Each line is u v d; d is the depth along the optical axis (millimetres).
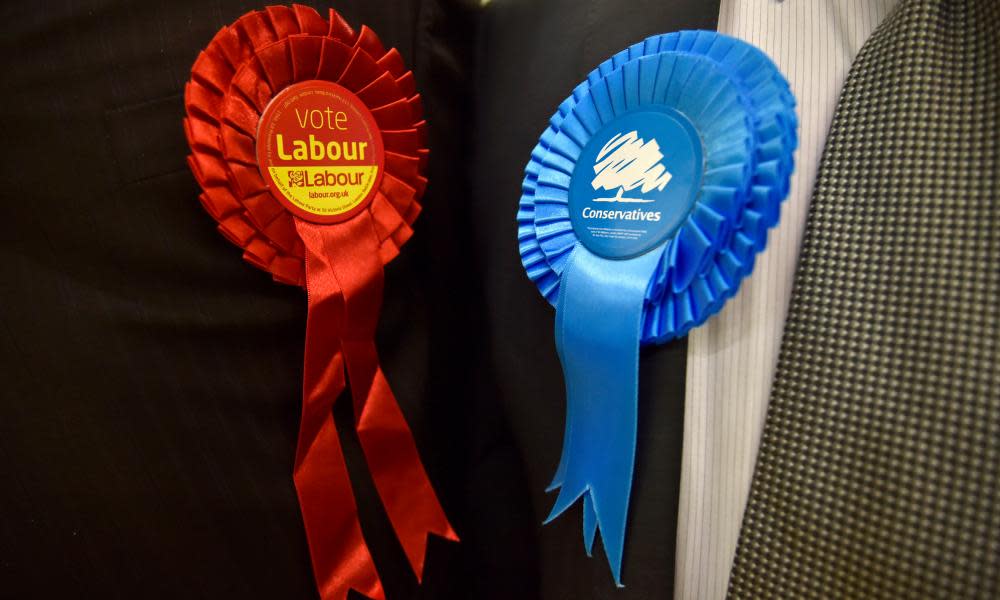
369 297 532
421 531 570
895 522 339
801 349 390
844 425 364
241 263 508
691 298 429
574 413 493
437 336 638
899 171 358
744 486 442
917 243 345
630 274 452
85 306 462
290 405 542
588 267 479
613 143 477
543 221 519
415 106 555
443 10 608
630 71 474
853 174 380
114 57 454
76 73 444
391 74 533
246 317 513
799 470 382
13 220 438
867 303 363
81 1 442
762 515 398
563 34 569
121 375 476
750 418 440
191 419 502
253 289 516
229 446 517
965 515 318
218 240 496
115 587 488
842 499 362
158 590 503
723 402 454
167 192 475
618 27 533
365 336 542
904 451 338
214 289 500
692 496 467
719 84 419
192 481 506
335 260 511
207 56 455
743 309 445
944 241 336
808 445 379
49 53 437
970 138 337
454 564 664
